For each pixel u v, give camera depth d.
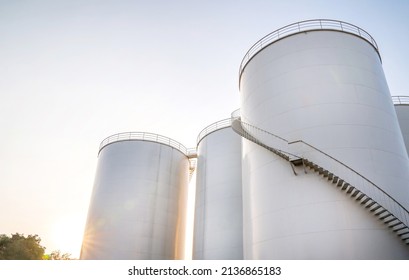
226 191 26.17
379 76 17.39
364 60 17.22
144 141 31.77
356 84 16.17
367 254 12.52
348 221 13.17
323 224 13.50
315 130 15.27
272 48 18.83
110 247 26.61
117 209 28.06
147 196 29.33
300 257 13.48
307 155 14.94
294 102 16.42
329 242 13.09
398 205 13.80
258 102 18.47
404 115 25.09
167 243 29.12
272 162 16.36
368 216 13.12
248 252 17.23
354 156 14.41
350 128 15.02
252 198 17.33
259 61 19.42
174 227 30.56
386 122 15.84
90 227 28.55
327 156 14.52
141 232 27.62
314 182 14.41
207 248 24.92
